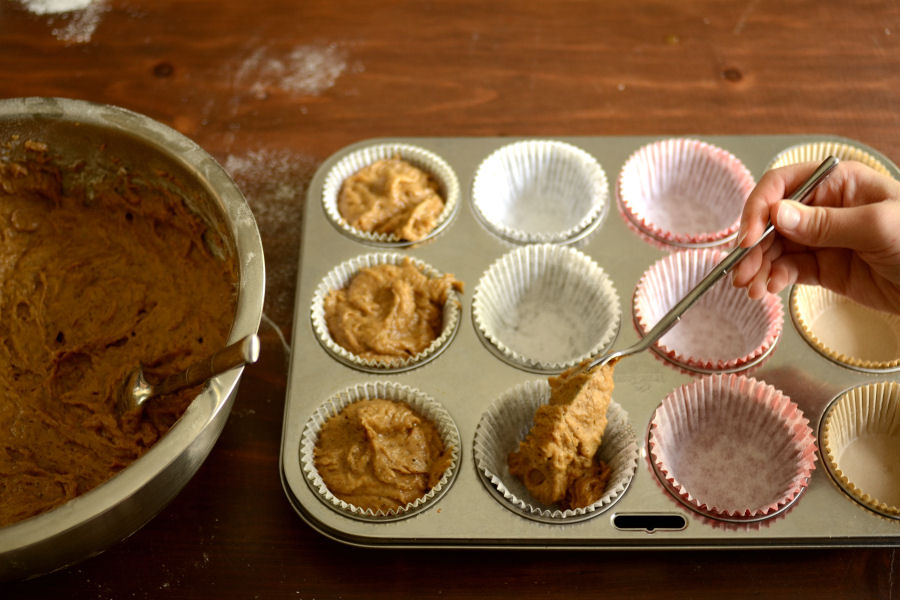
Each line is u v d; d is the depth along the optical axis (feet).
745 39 2.28
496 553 1.71
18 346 1.84
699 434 1.83
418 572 1.69
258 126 2.16
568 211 2.12
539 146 2.06
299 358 1.84
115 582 1.69
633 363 1.84
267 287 1.96
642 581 1.68
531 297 2.00
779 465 1.79
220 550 1.72
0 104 1.83
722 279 1.92
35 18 2.31
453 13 2.34
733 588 1.67
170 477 1.53
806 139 2.09
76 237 1.95
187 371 1.61
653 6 2.34
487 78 2.23
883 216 1.65
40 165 1.90
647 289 1.91
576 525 1.68
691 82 2.21
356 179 2.02
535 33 2.30
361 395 1.81
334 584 1.69
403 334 1.87
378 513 1.69
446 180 2.03
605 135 2.12
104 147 1.85
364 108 2.19
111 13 2.32
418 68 2.25
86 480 1.72
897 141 2.12
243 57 2.26
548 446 1.68
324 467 1.73
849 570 1.68
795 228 1.67
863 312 1.94
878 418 1.80
